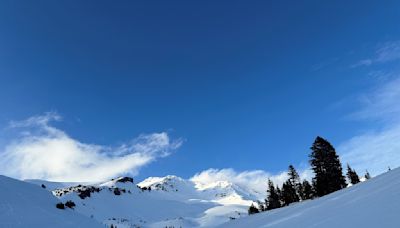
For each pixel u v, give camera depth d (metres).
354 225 15.41
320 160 76.12
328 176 74.69
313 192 83.75
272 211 60.66
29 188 79.69
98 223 79.62
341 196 34.78
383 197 19.81
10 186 73.25
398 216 13.61
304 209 37.62
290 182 105.19
